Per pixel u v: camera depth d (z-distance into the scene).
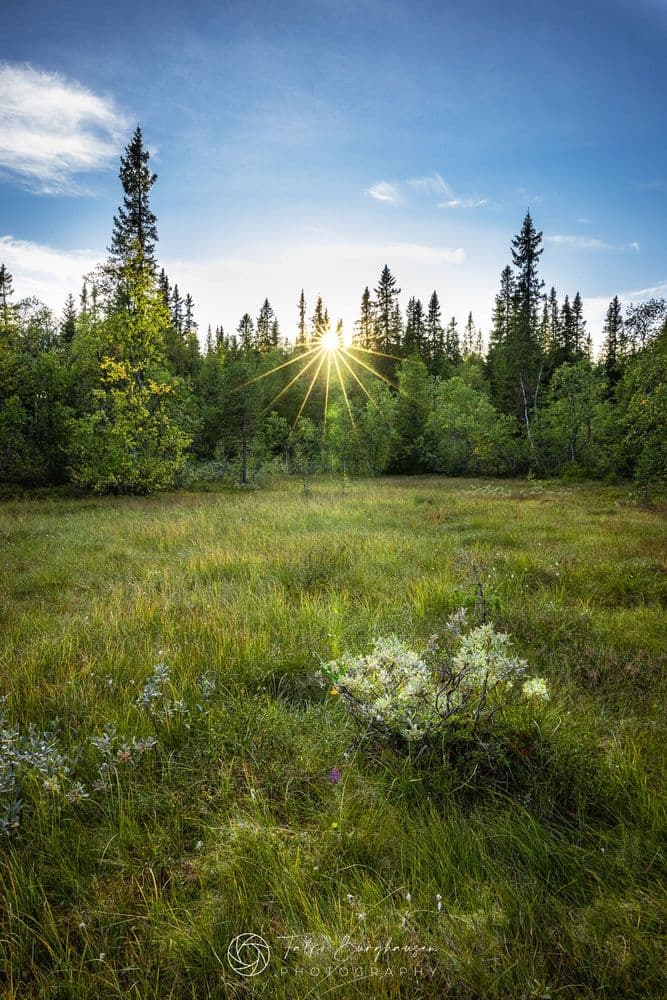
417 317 65.31
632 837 2.34
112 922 2.00
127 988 1.77
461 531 11.36
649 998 1.63
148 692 3.44
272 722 3.39
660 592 6.35
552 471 33.38
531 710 3.18
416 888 2.12
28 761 2.78
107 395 21.91
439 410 38.09
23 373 23.72
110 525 12.42
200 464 30.58
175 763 2.96
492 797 2.66
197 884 2.20
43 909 2.04
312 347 61.03
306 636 4.86
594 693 3.94
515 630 5.15
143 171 35.84
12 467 23.38
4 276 44.09
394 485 26.47
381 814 2.56
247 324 82.69
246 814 2.57
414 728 2.87
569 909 2.00
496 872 2.18
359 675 3.13
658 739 3.18
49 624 5.39
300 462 34.59
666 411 16.41
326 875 2.19
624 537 9.89
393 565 7.78
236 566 7.75
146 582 6.98
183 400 27.34
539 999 1.63
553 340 53.78
